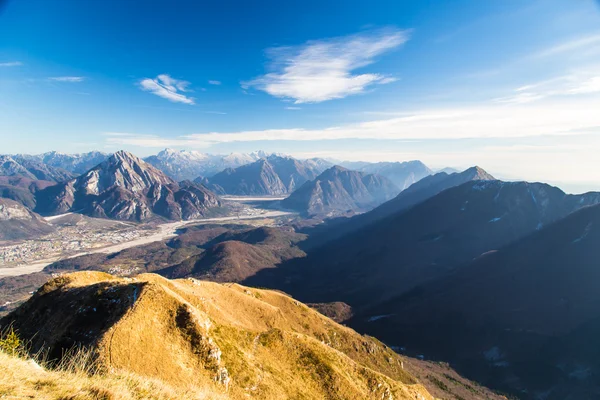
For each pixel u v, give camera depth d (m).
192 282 88.44
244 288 127.19
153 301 47.69
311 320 130.75
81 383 20.27
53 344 42.66
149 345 41.59
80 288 55.09
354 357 129.62
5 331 48.97
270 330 73.19
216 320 66.75
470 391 160.75
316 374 65.69
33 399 16.45
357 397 64.38
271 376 56.44
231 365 51.16
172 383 38.22
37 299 56.25
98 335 41.44
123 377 23.66
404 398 76.38
